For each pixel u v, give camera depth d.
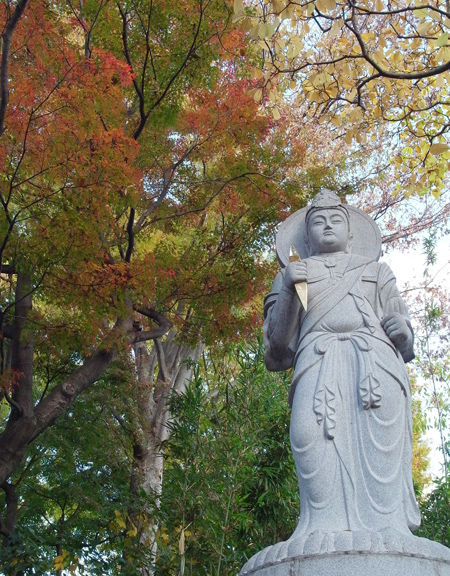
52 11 12.07
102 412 14.79
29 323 10.87
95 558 12.17
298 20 9.50
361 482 5.69
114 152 10.48
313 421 5.92
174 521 10.45
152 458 14.70
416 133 11.40
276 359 6.76
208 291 12.55
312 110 15.75
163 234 14.56
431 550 5.20
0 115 9.43
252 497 11.14
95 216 10.55
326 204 7.01
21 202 10.62
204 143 13.06
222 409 10.51
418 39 10.22
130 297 11.18
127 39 12.38
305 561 5.14
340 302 6.47
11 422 10.52
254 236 13.30
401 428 5.90
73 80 10.51
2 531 11.20
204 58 12.34
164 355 16.59
